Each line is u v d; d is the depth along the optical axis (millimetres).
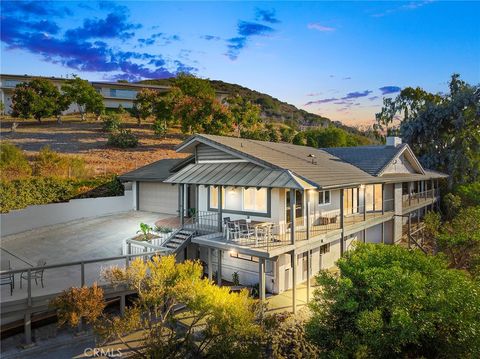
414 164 30156
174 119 49031
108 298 13523
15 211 23359
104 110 56906
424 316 8773
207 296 9578
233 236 16062
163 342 10078
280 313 14156
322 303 10422
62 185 27219
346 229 18766
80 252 19094
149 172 29188
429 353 9797
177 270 10422
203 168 19375
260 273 14172
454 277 9711
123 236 22000
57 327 12141
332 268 20438
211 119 45969
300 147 27062
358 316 9219
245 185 15688
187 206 25094
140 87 72812
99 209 28188
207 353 9688
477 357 8625
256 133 53531
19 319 12164
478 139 38312
